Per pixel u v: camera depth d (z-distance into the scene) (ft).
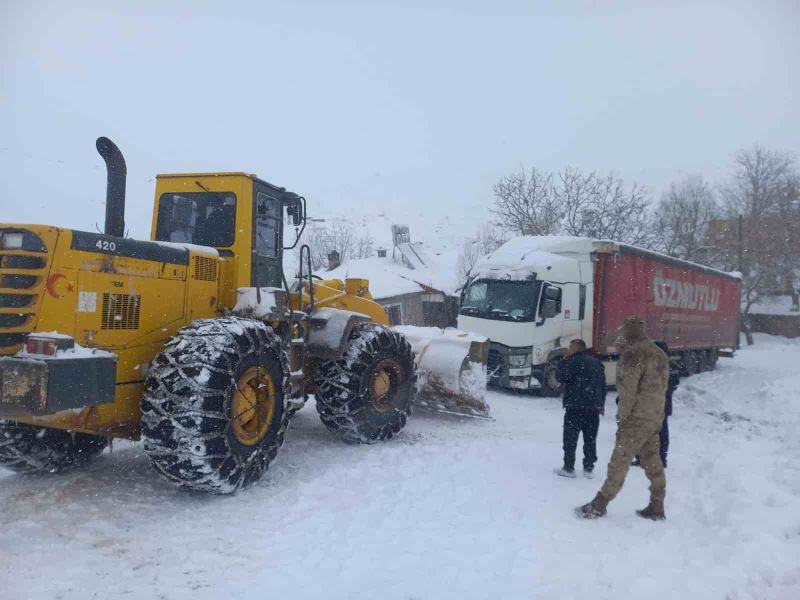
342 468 18.56
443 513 15.25
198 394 14.19
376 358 21.47
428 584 11.27
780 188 124.16
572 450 19.62
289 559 12.17
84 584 10.78
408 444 22.22
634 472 20.67
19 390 11.89
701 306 56.03
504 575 11.76
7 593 10.27
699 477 19.74
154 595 10.52
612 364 41.96
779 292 128.47
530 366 37.65
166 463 14.29
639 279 44.29
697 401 39.01
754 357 80.33
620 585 11.59
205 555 12.16
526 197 87.20
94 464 17.90
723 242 118.73
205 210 18.99
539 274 38.37
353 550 12.73
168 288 15.98
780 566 12.20
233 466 15.10
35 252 12.78
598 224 84.79
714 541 14.07
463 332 28.96
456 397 26.63
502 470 19.63
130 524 13.56
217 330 15.20
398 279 86.48
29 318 12.63
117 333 14.46
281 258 20.88
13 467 16.11
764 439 26.27
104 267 14.10
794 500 15.83
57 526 13.20
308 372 21.83
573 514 15.72
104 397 12.94
